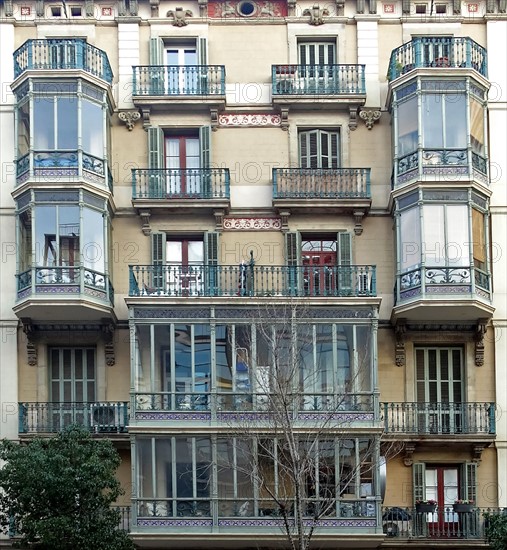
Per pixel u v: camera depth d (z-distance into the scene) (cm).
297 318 4022
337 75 4375
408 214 4203
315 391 4034
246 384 4047
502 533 3847
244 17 4453
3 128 4328
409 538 4056
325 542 3975
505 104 4356
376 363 4053
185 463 4003
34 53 4241
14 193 4181
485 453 4197
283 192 4275
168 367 4059
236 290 4203
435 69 4225
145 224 4294
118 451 4138
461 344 4259
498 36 4412
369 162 4356
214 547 4012
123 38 4422
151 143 4341
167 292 4109
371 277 4138
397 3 4450
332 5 4462
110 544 3694
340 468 3991
